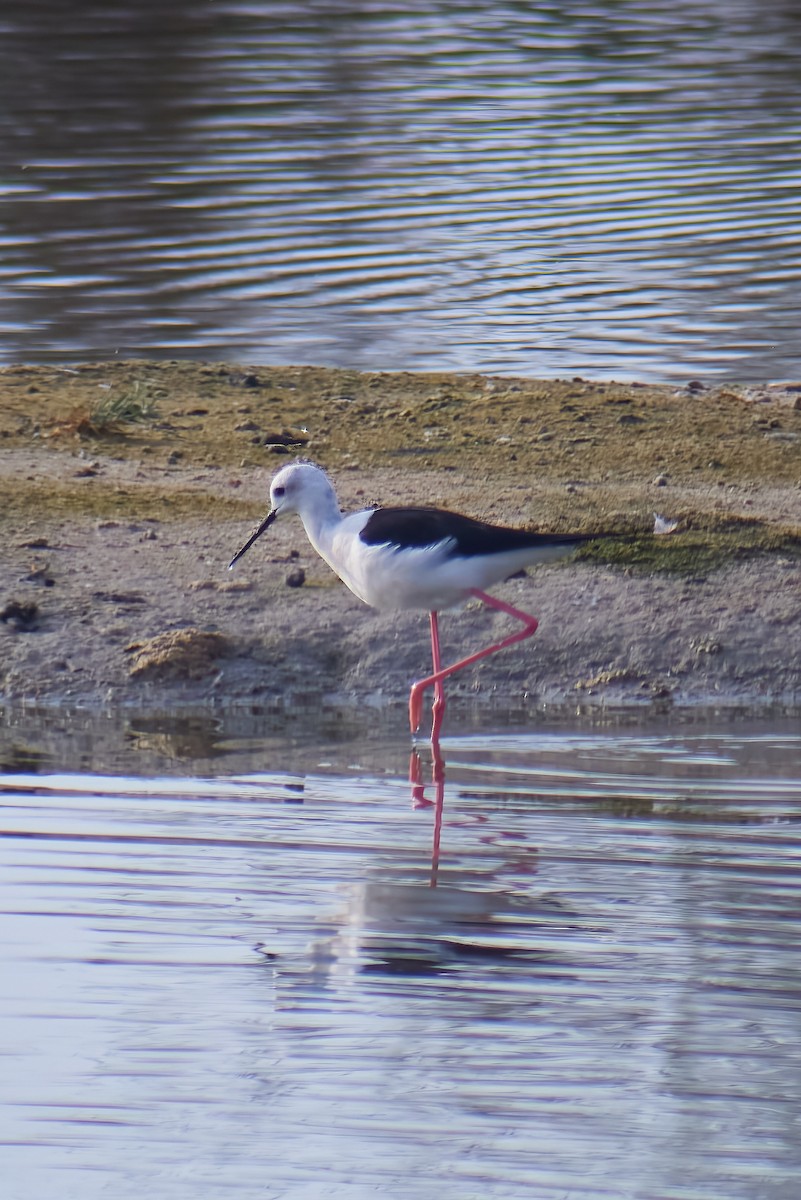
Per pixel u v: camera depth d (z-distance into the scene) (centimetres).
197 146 2867
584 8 4428
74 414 1653
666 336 2009
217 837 931
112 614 1288
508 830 948
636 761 1079
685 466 1565
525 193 2628
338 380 1831
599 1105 676
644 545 1373
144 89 3291
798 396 1764
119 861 892
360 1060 708
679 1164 641
